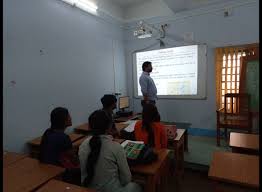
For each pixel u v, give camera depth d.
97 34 3.98
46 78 2.91
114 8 4.47
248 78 3.70
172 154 2.43
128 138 2.38
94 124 1.52
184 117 4.50
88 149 1.53
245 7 3.71
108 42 4.34
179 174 2.66
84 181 1.51
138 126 2.21
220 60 4.00
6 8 2.38
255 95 3.63
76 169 1.83
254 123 3.64
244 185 1.28
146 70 3.91
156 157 1.75
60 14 3.12
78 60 3.49
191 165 2.96
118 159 1.48
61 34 3.14
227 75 3.98
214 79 4.12
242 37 3.79
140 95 4.92
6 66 2.39
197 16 4.14
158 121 2.18
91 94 3.82
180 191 2.48
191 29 4.23
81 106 3.57
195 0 4.06
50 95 2.97
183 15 4.25
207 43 4.11
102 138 1.53
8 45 2.41
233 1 3.77
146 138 2.13
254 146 1.93
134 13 4.76
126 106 4.46
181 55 4.39
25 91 2.62
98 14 3.93
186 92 4.42
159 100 4.73
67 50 3.26
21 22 2.55
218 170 1.44
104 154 1.47
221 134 3.96
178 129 2.87
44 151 1.83
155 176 1.62
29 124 2.68
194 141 3.89
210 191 2.48
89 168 1.46
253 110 3.64
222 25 3.93
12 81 2.46
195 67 4.28
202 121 4.32
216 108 4.13
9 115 2.44
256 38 3.67
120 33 4.79
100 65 4.08
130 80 5.04
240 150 1.95
